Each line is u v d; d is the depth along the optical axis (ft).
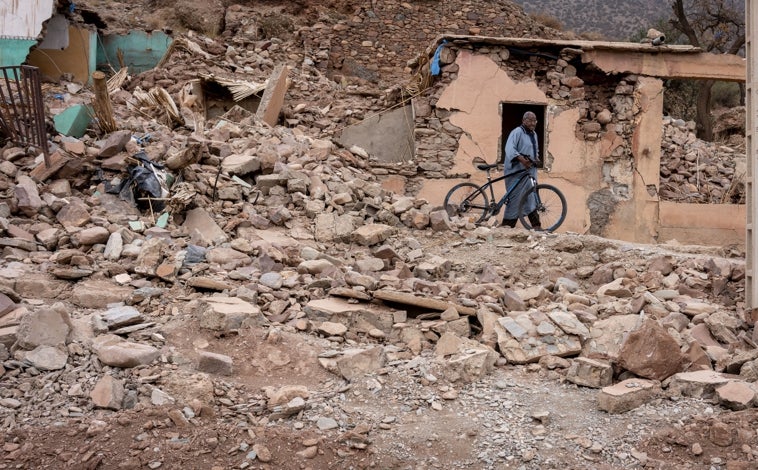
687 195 58.70
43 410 16.37
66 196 28.99
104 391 16.78
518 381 19.61
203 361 18.47
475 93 47.39
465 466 15.71
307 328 21.54
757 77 23.32
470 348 20.34
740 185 57.57
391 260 28.60
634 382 18.69
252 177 34.73
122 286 23.04
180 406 16.70
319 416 16.96
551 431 16.94
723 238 49.85
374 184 35.86
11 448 15.07
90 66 53.67
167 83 53.42
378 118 50.26
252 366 19.17
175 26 77.10
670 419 17.19
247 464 15.16
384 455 15.88
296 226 30.89
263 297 22.66
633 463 15.74
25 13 46.50
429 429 16.81
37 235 25.63
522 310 23.90
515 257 29.91
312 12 80.48
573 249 30.50
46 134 30.83
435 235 32.48
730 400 17.57
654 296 25.09
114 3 79.87
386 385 18.74
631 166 49.14
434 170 46.98
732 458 15.62
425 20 74.59
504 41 46.78
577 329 21.34
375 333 21.44
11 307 19.58
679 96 103.24
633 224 48.98
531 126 36.11
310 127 52.03
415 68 55.11
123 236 26.21
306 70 65.41
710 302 25.57
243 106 54.34
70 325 18.86
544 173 48.11
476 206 37.37
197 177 32.01
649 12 216.54
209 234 28.04
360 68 71.61
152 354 18.40
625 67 48.78
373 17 73.31
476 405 18.07
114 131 35.53
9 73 45.39
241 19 77.25
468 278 27.45
